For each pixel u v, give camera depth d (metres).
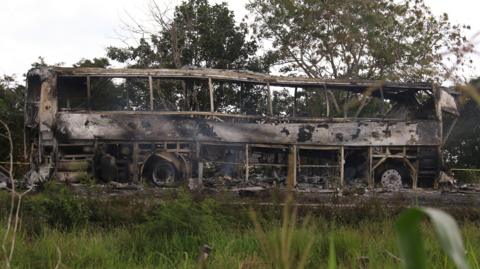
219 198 15.91
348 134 24.28
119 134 22.38
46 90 21.91
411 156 24.67
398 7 38.97
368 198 17.48
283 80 23.59
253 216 2.06
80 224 12.80
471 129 34.81
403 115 26.27
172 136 22.80
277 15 39.38
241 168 23.50
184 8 38.03
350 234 10.65
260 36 40.09
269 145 23.77
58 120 21.92
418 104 25.83
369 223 13.36
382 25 38.38
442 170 25.20
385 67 38.47
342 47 39.59
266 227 11.85
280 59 40.72
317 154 25.02
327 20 39.59
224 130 23.28
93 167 22.05
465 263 1.15
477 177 32.78
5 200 13.67
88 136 22.11
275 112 25.36
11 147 4.32
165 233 11.05
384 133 24.42
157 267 9.01
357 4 39.16
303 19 39.56
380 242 9.38
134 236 11.05
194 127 22.97
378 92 25.78
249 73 23.42
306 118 24.09
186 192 14.91
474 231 11.69
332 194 18.89
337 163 24.64
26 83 22.56
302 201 17.16
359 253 8.45
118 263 9.30
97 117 22.27
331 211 14.63
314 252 9.38
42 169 21.52
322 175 25.14
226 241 10.45
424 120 24.67
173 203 12.17
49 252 9.21
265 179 23.55
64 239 10.63
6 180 22.53
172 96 27.31
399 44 38.16
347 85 23.92
